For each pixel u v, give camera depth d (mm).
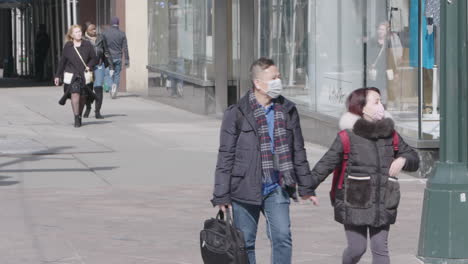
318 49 35281
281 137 14562
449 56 15727
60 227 20891
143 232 20391
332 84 34000
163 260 17938
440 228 15773
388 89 29625
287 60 39062
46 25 82625
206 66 47219
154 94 57000
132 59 63188
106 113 48438
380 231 14703
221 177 14578
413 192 25016
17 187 26172
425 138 27484
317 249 18766
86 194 25078
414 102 27812
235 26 46438
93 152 33344
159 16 56250
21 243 19328
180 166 30047
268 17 41625
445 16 15734
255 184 14508
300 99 37438
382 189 14523
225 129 14641
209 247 14297
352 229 14852
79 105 41625
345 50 32781
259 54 43156
